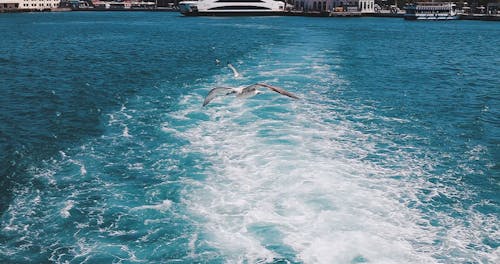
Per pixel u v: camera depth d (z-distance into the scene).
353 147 24.80
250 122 28.56
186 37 96.56
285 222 16.50
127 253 15.23
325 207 17.55
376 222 16.72
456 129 29.27
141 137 26.58
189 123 28.83
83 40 89.12
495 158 24.14
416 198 18.97
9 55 64.00
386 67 54.50
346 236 15.70
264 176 20.28
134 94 38.25
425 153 24.56
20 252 15.32
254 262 14.40
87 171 21.80
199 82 43.12
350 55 65.19
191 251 15.11
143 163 22.55
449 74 50.56
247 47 74.62
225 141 25.09
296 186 19.25
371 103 35.25
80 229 16.67
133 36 99.25
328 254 14.72
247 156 22.75
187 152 23.66
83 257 15.07
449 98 38.09
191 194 18.88
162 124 28.83
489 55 69.81
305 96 36.38
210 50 71.00
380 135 27.30
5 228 16.70
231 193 18.78
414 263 14.46
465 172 22.11
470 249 15.41
